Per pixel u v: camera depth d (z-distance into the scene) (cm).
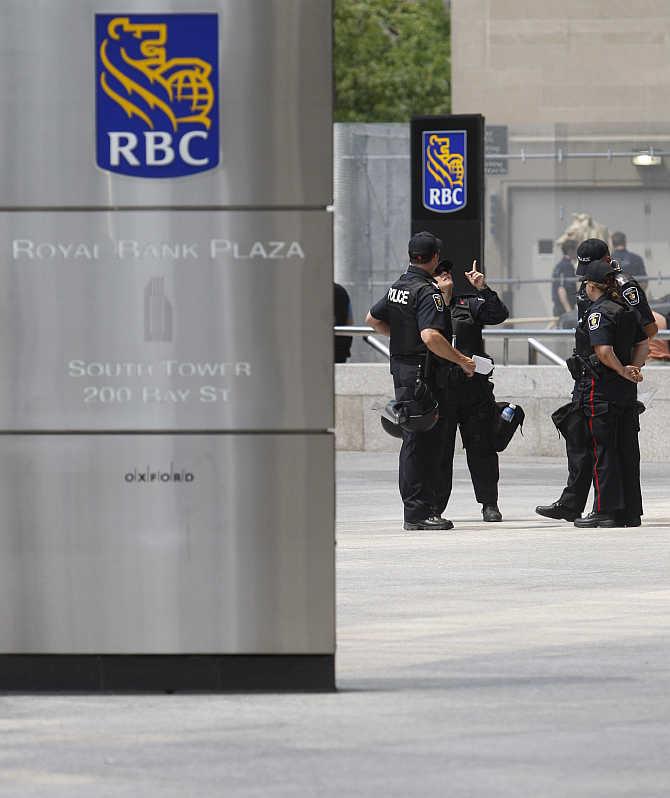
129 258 2733
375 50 18050
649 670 2978
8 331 2748
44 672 2794
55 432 2759
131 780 2295
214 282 2733
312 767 2353
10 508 2770
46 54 2720
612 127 10631
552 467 6912
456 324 5116
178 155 2722
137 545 2769
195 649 2781
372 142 10088
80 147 2727
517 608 3625
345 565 4291
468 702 2734
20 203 2736
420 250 4956
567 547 4619
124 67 2716
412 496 5038
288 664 2791
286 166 2719
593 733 2531
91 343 2747
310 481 2755
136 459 2758
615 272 4972
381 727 2572
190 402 2748
